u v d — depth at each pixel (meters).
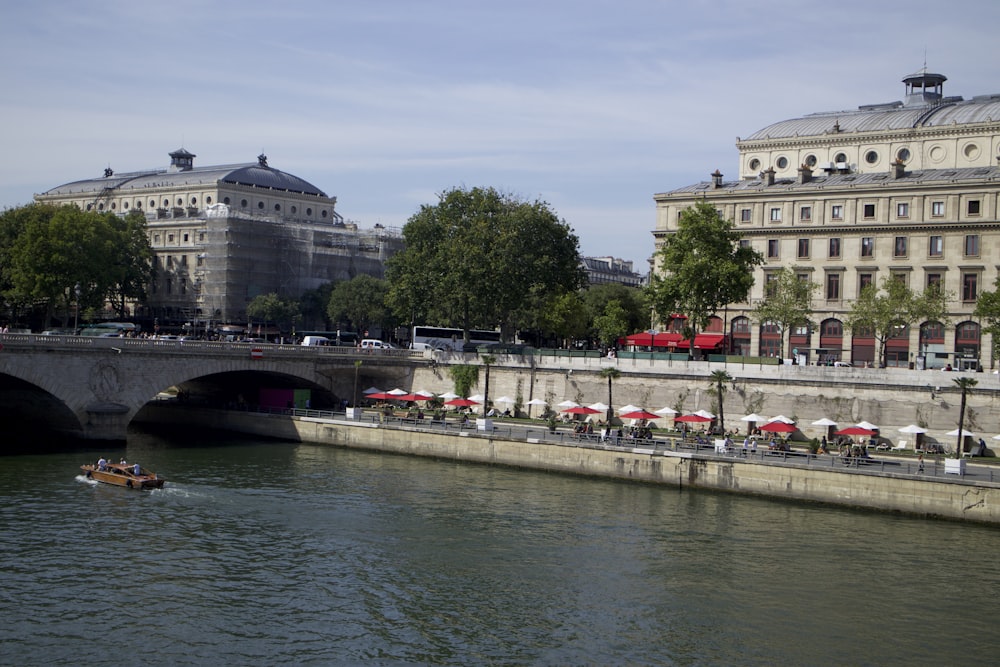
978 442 102.00
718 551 74.88
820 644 57.81
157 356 117.19
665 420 121.44
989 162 148.00
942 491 83.94
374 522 81.56
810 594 65.81
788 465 90.94
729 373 118.06
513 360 136.00
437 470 105.38
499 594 65.00
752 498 92.38
